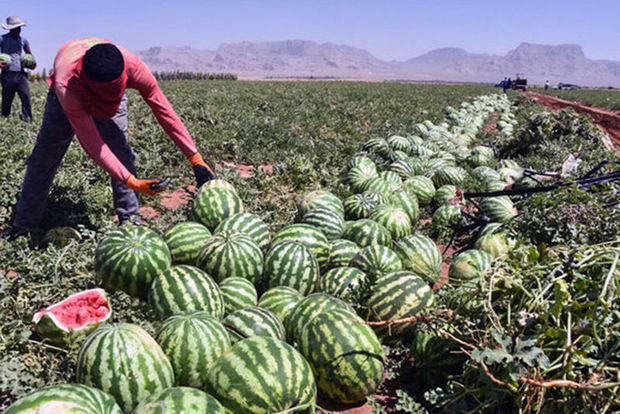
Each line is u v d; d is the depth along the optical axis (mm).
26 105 13039
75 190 7488
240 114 16844
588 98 49875
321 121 17781
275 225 6629
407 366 4133
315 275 4840
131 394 3064
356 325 3711
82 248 5219
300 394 3152
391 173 8742
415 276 4406
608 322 3008
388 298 4234
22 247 5422
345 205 6871
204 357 3402
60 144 5578
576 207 4039
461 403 3332
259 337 3410
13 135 10758
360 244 5777
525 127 13328
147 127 13148
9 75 12523
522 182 8328
